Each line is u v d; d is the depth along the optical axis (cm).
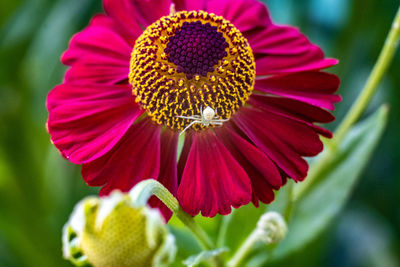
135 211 15
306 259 20
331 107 17
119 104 17
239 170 16
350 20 21
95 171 17
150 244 15
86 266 21
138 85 17
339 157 19
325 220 19
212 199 16
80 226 15
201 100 17
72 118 17
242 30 18
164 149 17
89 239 15
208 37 17
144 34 17
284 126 17
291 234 19
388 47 18
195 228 17
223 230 18
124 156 17
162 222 15
